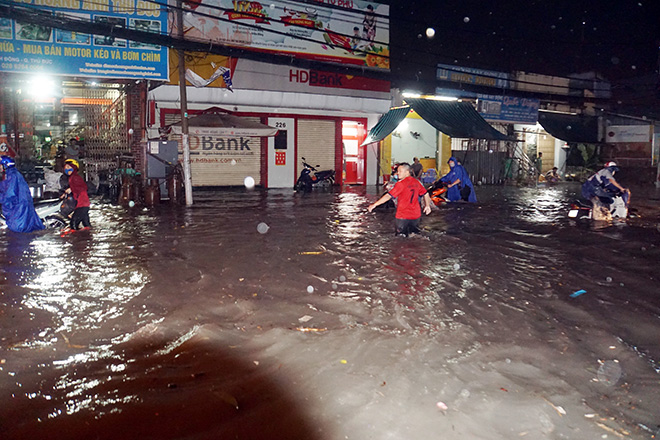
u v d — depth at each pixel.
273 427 3.23
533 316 5.36
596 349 4.52
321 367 4.02
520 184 28.58
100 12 14.57
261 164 23.78
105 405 3.47
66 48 14.41
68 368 4.02
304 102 22.64
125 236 9.98
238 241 9.51
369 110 24.17
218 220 12.41
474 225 12.06
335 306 5.56
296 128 24.06
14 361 4.12
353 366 4.04
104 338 4.64
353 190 22.66
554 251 8.89
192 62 19.62
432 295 6.04
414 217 10.04
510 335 4.79
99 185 19.95
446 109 25.69
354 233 10.58
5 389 3.67
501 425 3.25
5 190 10.21
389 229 11.16
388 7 23.72
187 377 3.87
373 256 8.26
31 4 14.03
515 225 12.13
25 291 6.08
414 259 8.05
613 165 13.34
